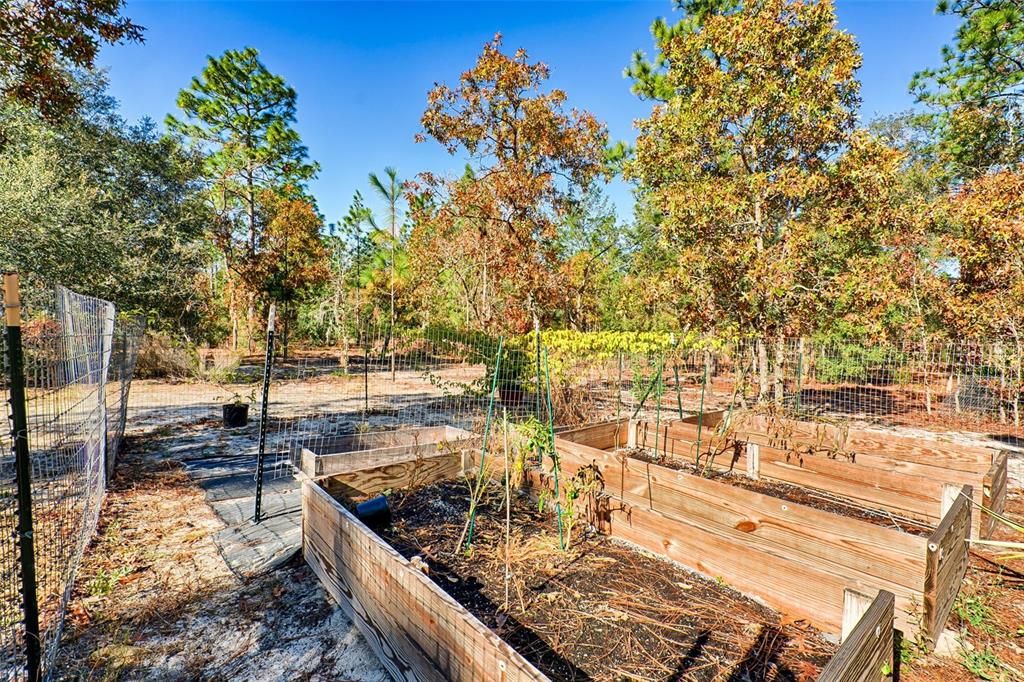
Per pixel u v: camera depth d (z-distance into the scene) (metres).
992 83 10.41
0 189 9.52
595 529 3.03
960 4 9.80
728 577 2.40
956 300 7.26
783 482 3.98
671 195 8.13
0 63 6.42
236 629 2.23
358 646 2.12
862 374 8.23
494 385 3.23
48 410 2.33
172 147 13.33
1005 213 6.60
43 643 2.02
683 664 1.87
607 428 4.93
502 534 2.94
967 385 7.56
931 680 1.86
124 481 4.25
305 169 22.23
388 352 10.80
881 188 6.95
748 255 7.56
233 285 15.98
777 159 8.01
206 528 3.32
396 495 3.46
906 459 4.27
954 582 2.35
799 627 2.10
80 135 11.48
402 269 15.59
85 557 2.84
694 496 3.06
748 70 7.65
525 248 10.76
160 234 12.20
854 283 7.27
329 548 2.49
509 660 1.34
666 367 7.75
